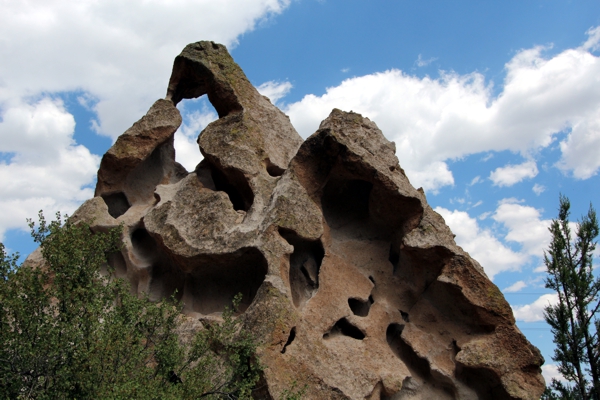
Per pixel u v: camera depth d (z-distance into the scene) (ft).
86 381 33.53
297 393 38.19
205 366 38.32
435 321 48.83
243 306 50.24
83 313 37.86
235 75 63.05
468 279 47.52
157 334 40.16
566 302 60.59
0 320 36.40
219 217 50.98
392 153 52.31
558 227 64.03
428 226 49.08
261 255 48.01
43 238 41.04
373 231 53.11
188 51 64.54
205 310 50.83
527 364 45.24
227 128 58.08
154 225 52.85
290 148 61.00
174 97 66.59
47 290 38.37
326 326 46.29
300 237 48.80
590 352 58.75
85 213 56.85
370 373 44.04
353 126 51.90
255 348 41.29
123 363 34.76
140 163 60.75
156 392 33.35
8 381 35.01
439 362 47.16
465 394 46.21
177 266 52.75
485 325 47.11
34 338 36.04
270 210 49.39
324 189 52.80
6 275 38.58
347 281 49.96
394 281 50.88
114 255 56.54
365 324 47.78
